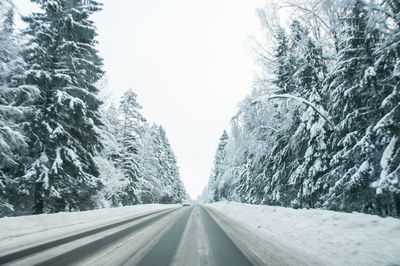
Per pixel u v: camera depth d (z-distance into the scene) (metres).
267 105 13.82
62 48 15.14
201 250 6.21
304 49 15.88
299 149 16.55
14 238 8.26
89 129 16.52
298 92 16.36
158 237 8.30
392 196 9.53
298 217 10.09
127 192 31.17
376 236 5.83
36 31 15.09
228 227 10.89
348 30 11.62
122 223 13.11
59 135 14.40
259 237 8.06
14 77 13.26
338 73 12.37
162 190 50.28
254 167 23.45
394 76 9.11
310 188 14.64
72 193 16.27
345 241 6.13
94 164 17.25
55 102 14.43
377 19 9.97
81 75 16.58
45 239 8.05
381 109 10.42
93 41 18.22
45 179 13.28
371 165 10.29
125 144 32.62
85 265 4.88
